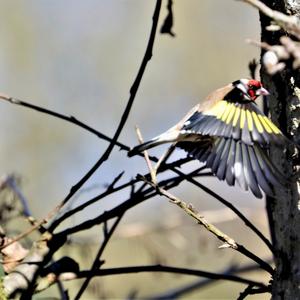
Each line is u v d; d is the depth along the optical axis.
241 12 21.17
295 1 6.64
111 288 15.49
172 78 21.05
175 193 17.33
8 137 20.17
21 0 21.92
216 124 6.85
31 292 7.34
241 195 17.33
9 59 21.48
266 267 6.74
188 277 15.63
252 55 21.03
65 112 20.91
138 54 21.53
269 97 6.86
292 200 6.58
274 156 6.75
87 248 11.06
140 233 10.36
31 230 7.26
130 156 7.16
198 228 11.89
